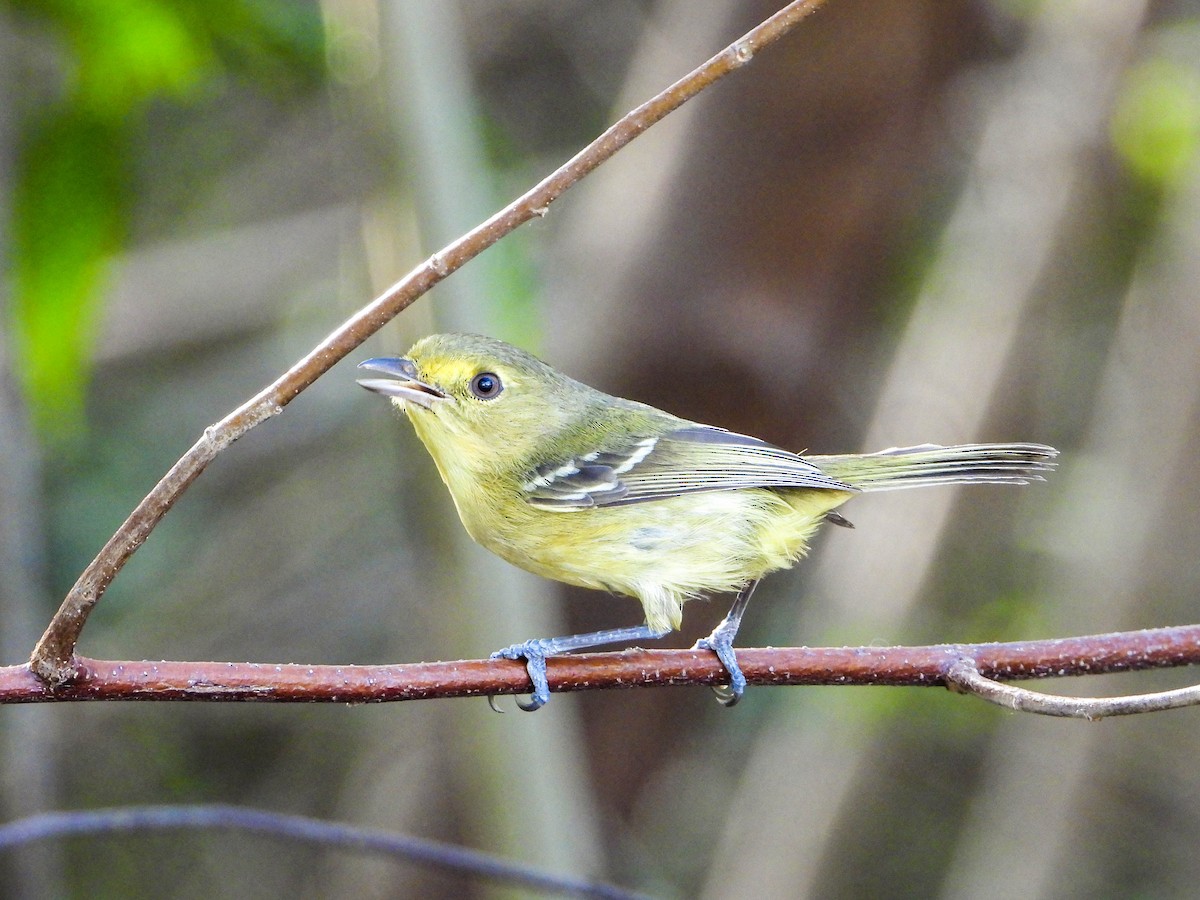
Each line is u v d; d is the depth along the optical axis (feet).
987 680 18.61
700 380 33.06
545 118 52.75
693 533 24.54
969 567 48.98
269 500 49.29
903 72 33.27
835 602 43.83
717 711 47.93
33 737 32.48
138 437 47.32
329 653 47.47
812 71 32.81
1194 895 48.16
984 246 46.03
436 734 30.37
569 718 34.35
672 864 46.52
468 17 51.96
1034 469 25.98
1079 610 45.70
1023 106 45.42
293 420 48.96
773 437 33.94
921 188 41.73
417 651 37.60
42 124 29.32
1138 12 44.80
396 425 27.48
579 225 40.04
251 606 47.60
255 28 29.04
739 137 33.04
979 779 48.91
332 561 48.88
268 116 50.42
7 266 29.66
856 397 47.39
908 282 46.52
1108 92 44.73
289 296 49.19
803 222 33.01
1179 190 46.44
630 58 52.16
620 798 36.24
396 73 26.40
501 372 24.49
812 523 25.61
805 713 42.34
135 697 16.97
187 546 47.88
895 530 43.55
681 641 36.37
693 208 32.81
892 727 42.45
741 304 32.83
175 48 28.25
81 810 44.57
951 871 47.93
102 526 45.32
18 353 30.14
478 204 27.09
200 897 45.42
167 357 48.88
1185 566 45.55
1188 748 48.91
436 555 27.07
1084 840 47.93
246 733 47.67
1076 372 51.70
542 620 28.58
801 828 41.11
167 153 49.65
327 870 46.03
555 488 24.23
